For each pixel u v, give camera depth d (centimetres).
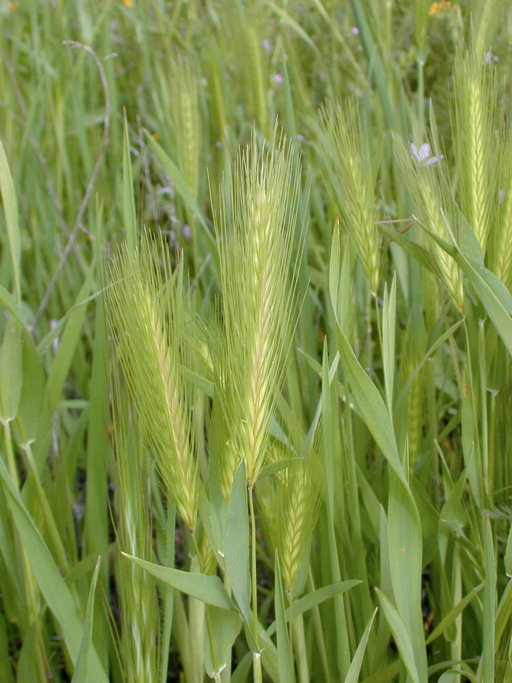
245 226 27
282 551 31
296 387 38
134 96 82
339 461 34
